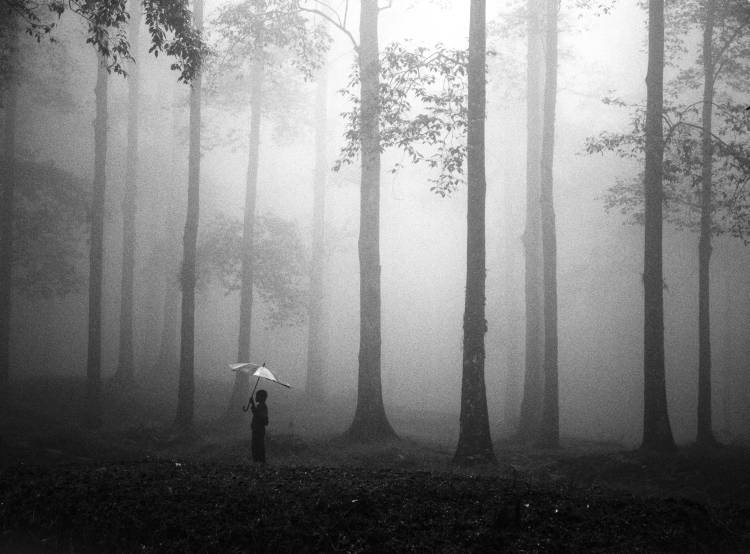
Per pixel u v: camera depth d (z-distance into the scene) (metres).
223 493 9.59
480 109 17.23
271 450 18.27
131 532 8.40
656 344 17.92
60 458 17.02
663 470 15.49
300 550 7.70
